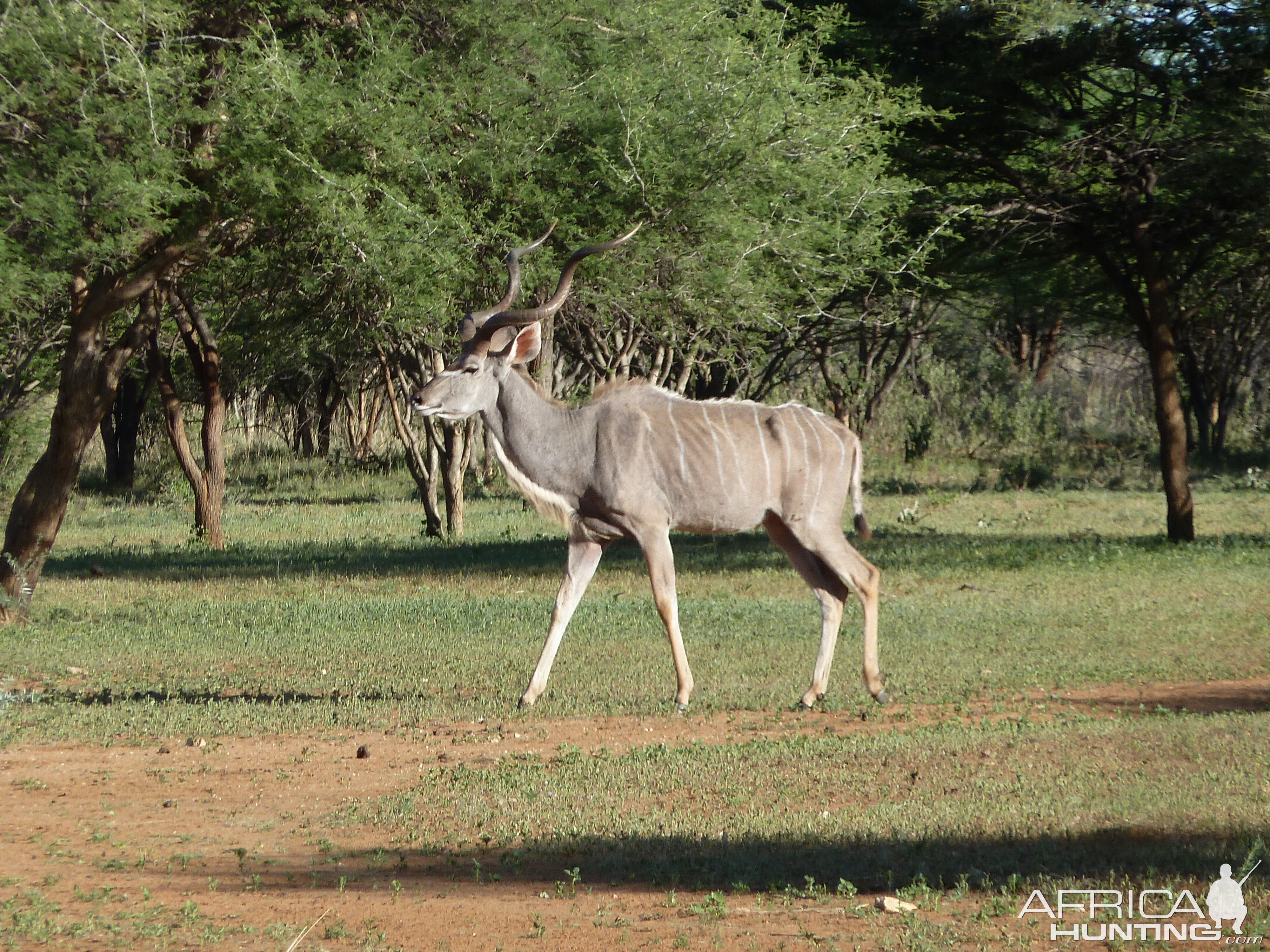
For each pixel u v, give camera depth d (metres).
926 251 65.50
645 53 53.16
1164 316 68.69
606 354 73.06
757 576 61.09
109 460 134.88
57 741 30.72
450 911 18.16
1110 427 154.75
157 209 43.47
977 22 63.72
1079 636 43.97
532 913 17.97
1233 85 62.50
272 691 37.53
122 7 43.16
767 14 57.81
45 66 42.56
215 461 79.75
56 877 20.22
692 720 32.38
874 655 33.97
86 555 76.00
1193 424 160.50
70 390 50.25
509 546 76.19
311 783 26.86
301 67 48.03
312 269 51.12
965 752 27.16
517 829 22.98
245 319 81.81
